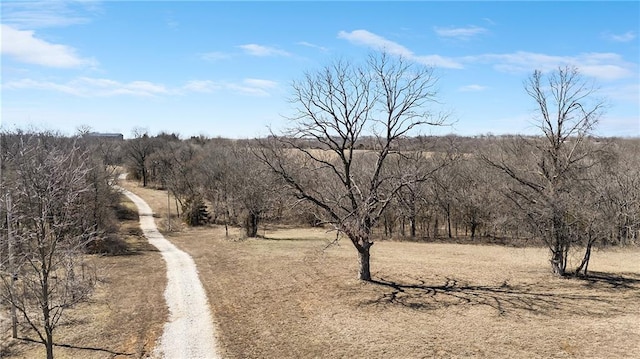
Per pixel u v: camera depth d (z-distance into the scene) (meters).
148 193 89.75
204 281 31.78
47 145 28.92
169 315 24.62
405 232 59.97
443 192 51.62
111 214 51.81
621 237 42.22
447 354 18.33
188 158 89.94
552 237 30.91
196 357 19.34
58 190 17.50
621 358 17.58
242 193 52.19
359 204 29.00
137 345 20.64
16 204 17.64
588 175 33.75
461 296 26.39
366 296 26.52
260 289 28.98
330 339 20.41
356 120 27.48
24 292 16.91
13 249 18.47
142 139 103.06
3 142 26.69
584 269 31.98
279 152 33.91
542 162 30.31
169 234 56.94
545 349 18.56
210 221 66.50
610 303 24.77
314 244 45.47
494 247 46.75
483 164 49.53
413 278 30.83
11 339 21.03
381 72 26.97
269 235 53.31
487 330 20.80
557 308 23.94
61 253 17.61
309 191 30.64
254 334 21.55
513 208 32.66
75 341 21.05
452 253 42.09
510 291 27.42
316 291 27.91
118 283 31.56
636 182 35.91
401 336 20.34
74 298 17.72
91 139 71.12
